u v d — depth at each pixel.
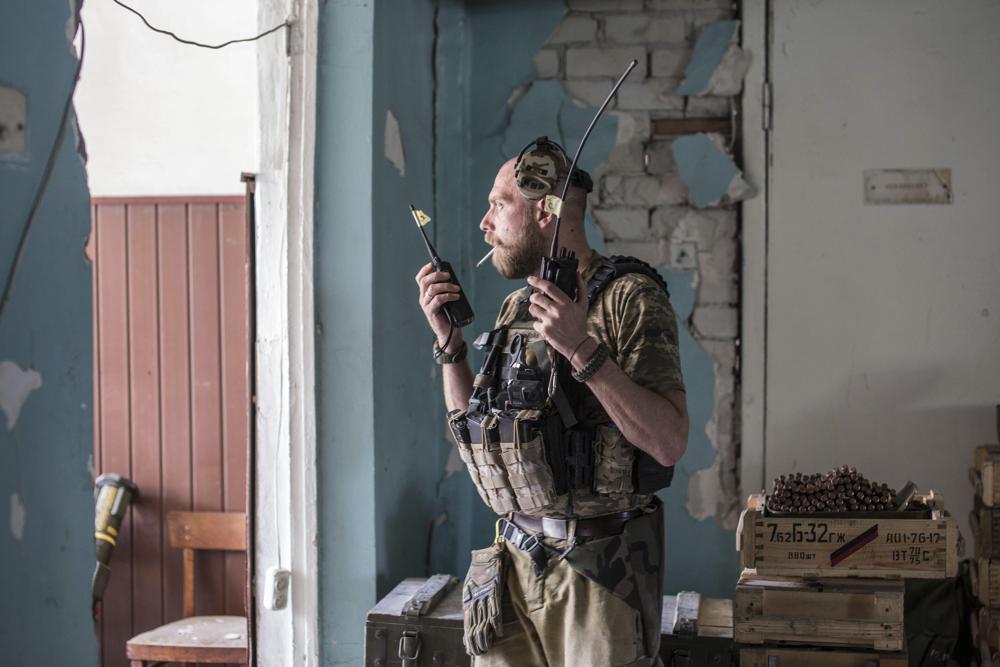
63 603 1.52
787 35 3.12
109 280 3.54
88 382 1.58
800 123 3.12
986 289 3.04
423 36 3.03
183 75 3.43
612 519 1.70
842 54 3.09
